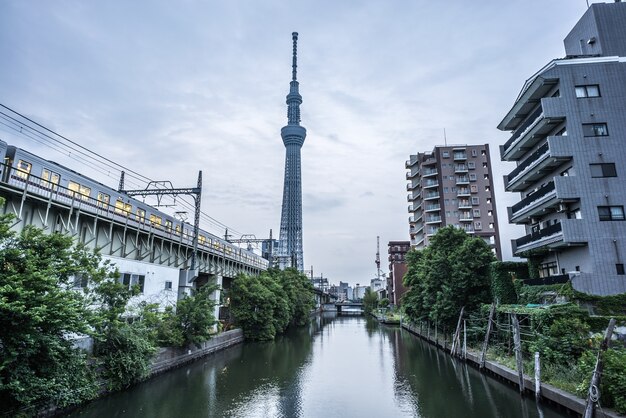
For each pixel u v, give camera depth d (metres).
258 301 46.41
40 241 14.95
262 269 71.56
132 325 21.52
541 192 31.25
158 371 24.61
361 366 30.05
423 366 28.89
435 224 76.12
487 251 34.09
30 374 13.52
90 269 17.75
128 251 31.06
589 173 28.28
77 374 16.36
